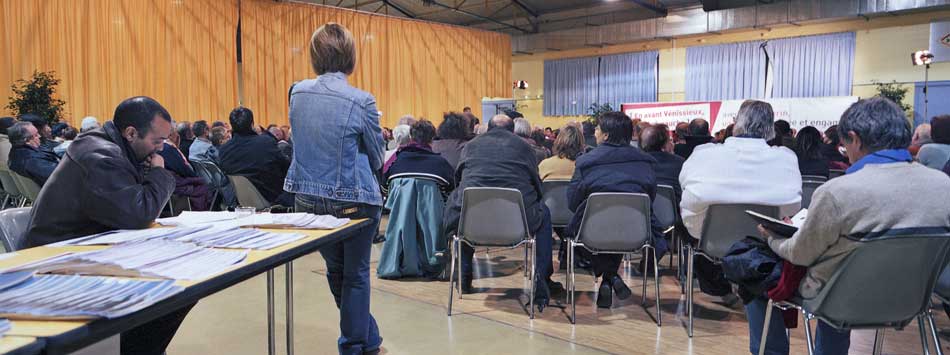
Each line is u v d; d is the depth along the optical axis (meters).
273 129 7.80
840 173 4.43
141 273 1.25
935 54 11.73
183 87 9.67
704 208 2.59
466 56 14.88
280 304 3.40
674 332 2.96
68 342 0.93
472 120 6.24
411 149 4.11
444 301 3.52
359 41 12.47
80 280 1.20
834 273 1.65
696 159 2.62
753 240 2.08
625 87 16.06
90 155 1.83
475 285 3.91
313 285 3.83
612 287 3.44
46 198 1.85
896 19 12.45
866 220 1.54
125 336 2.03
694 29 14.07
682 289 3.68
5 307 1.01
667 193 3.54
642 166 3.16
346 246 2.33
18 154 4.59
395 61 13.19
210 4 10.02
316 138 2.25
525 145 3.30
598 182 3.09
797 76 13.59
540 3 16.33
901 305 1.67
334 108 2.23
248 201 4.59
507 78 16.14
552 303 3.48
